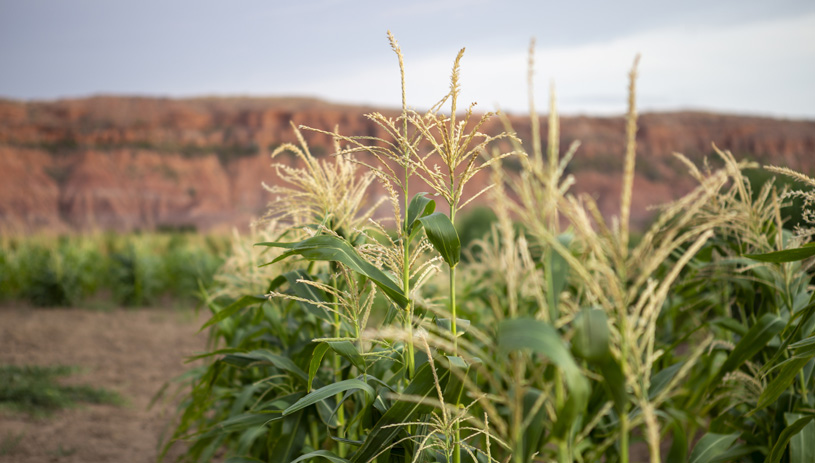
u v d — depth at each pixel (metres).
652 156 116.75
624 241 1.21
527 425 1.40
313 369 2.29
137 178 114.88
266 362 2.74
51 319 12.80
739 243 2.85
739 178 2.50
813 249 2.06
